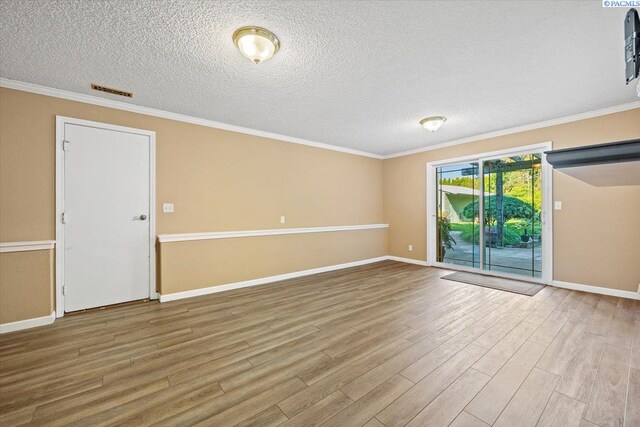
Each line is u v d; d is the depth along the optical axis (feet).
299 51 7.26
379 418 4.75
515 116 12.09
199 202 12.19
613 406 4.99
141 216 10.88
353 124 13.12
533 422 4.64
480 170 15.38
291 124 13.10
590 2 5.60
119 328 8.43
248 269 13.25
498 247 15.33
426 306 10.19
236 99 10.22
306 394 5.39
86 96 9.75
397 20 6.13
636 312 9.36
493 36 6.71
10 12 5.70
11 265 8.25
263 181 14.16
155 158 11.17
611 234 11.19
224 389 5.56
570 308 9.82
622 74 8.52
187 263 11.51
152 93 9.68
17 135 8.74
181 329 8.36
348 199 18.01
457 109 11.26
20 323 8.32
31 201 8.94
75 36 6.55
